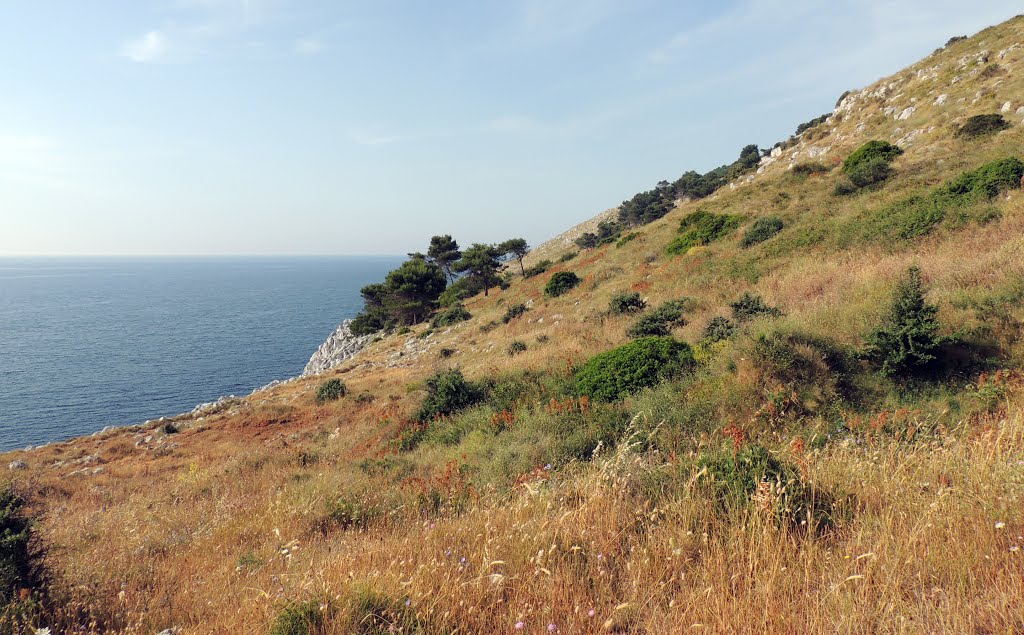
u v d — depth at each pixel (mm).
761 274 18531
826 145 40500
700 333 13141
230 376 66062
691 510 3967
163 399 55156
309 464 12766
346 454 13180
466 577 3562
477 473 7926
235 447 18375
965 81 32375
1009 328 7730
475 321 36531
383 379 25938
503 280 61625
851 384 7746
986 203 15570
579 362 13695
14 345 91938
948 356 7559
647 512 4172
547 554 3691
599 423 8602
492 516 4742
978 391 6531
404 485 8039
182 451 19000
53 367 71812
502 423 10727
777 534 3455
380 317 62312
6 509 5500
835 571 3006
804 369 7918
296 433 19125
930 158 24578
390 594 3393
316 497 8070
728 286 18609
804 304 12859
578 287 31484
